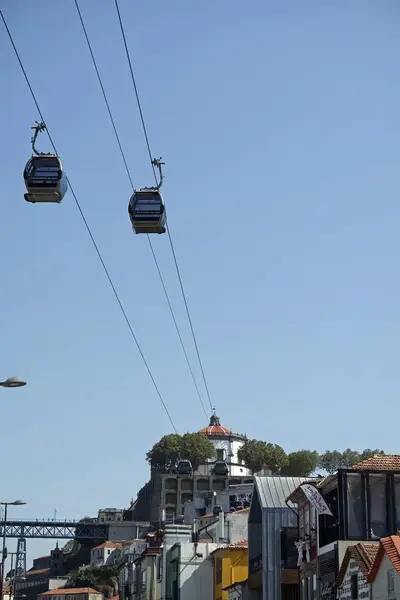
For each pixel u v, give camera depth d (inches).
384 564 1983.3
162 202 1690.5
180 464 4249.5
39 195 1581.0
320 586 2432.3
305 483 2536.9
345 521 2332.7
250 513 3024.1
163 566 3964.1
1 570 4197.8
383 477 2375.7
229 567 3344.0
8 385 2003.0
